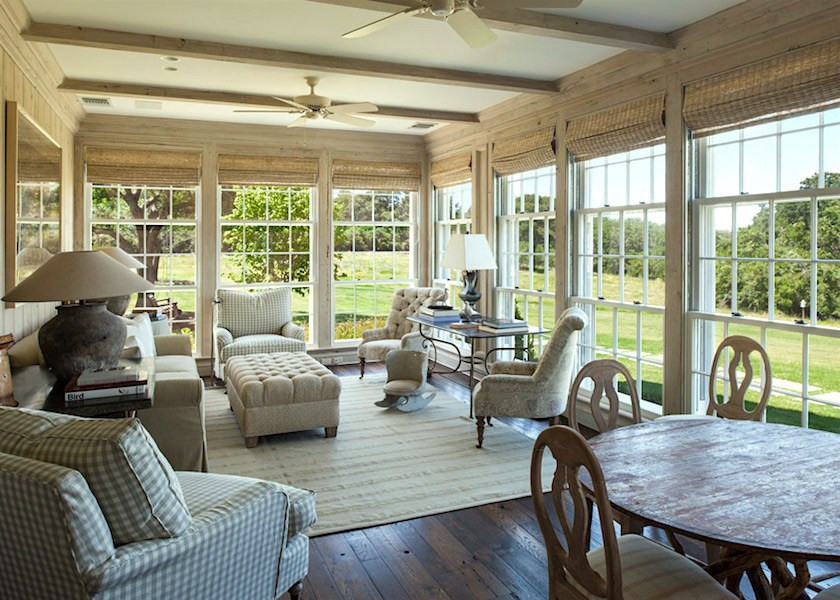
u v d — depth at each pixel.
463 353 6.97
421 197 7.82
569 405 2.62
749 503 1.79
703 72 3.83
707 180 4.00
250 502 2.02
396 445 4.43
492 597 2.52
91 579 1.57
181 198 6.97
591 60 4.57
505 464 4.05
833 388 3.54
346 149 7.46
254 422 4.31
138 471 1.67
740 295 3.81
